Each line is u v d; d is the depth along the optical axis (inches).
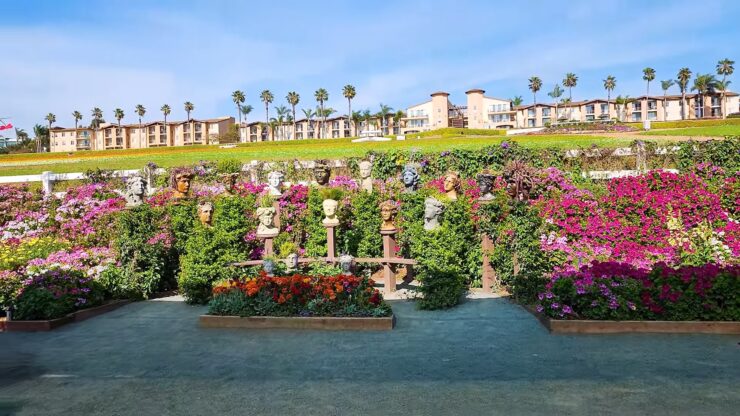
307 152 1311.5
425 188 438.0
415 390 187.0
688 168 513.3
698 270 265.0
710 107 3732.8
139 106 4601.4
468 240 369.1
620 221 416.8
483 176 381.4
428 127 4202.8
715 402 169.0
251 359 229.1
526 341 245.1
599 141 1148.5
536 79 4237.2
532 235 343.9
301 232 472.4
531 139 1478.8
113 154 2166.6
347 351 236.4
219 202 399.9
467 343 244.4
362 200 435.5
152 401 184.2
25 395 192.2
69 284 329.7
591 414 162.6
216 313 294.4
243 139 4382.4
